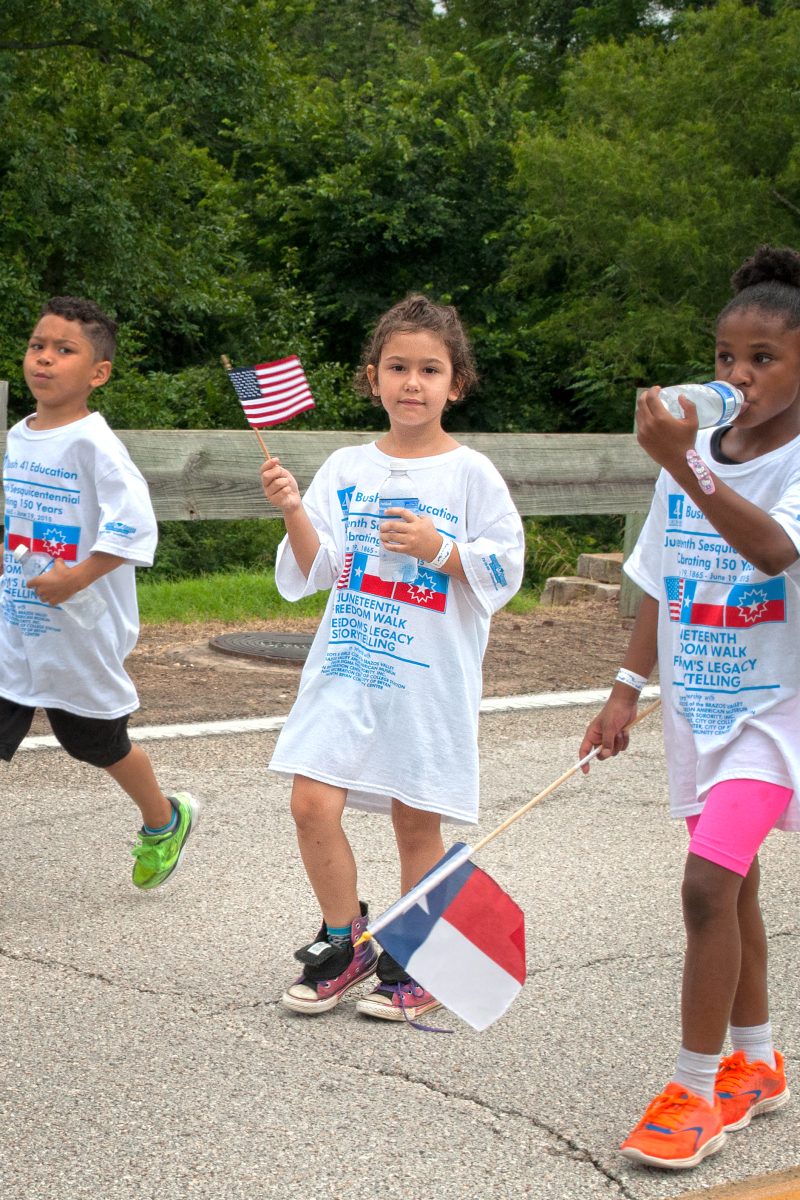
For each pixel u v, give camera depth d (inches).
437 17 1423.5
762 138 783.1
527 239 928.9
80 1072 116.1
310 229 1016.9
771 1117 112.6
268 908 156.9
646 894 165.2
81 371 150.3
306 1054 121.5
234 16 826.8
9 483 153.7
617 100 858.1
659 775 219.1
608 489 332.2
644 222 758.5
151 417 844.6
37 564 147.9
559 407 1042.7
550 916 157.2
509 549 130.2
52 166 786.8
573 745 235.5
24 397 826.2
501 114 1011.3
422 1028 128.0
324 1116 110.0
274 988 135.6
